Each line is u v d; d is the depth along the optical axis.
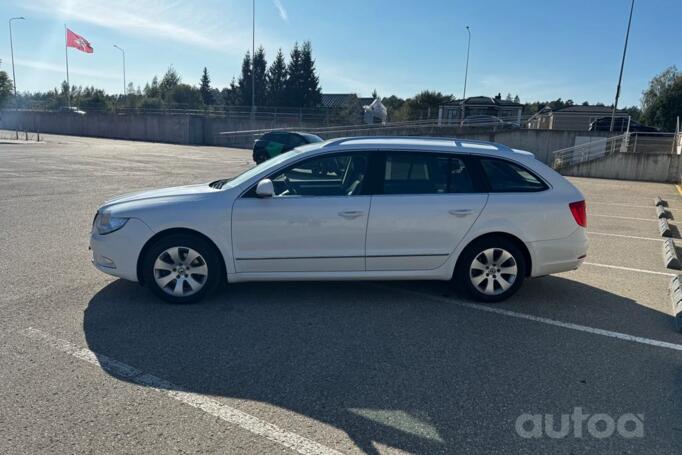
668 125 58.34
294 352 3.79
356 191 4.74
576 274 6.18
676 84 58.09
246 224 4.61
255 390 3.23
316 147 4.88
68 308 4.53
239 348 3.83
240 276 4.73
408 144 4.86
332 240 4.68
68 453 2.54
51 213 8.98
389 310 4.72
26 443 2.61
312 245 4.68
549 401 3.20
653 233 8.91
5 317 4.28
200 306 4.68
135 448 2.60
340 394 3.21
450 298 5.09
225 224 4.60
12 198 10.61
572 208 4.91
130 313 4.46
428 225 4.73
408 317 4.56
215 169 18.75
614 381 3.48
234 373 3.44
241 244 4.64
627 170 21.81
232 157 26.19
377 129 36.34
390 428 2.86
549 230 4.87
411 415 3.00
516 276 4.93
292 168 4.78
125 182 13.89
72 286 5.11
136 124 46.78
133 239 4.58
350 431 2.82
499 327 4.39
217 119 42.94
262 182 4.54
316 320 4.43
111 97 68.88
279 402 3.10
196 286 4.69
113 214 4.64
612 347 4.04
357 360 3.69
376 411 3.03
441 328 4.33
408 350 3.88
